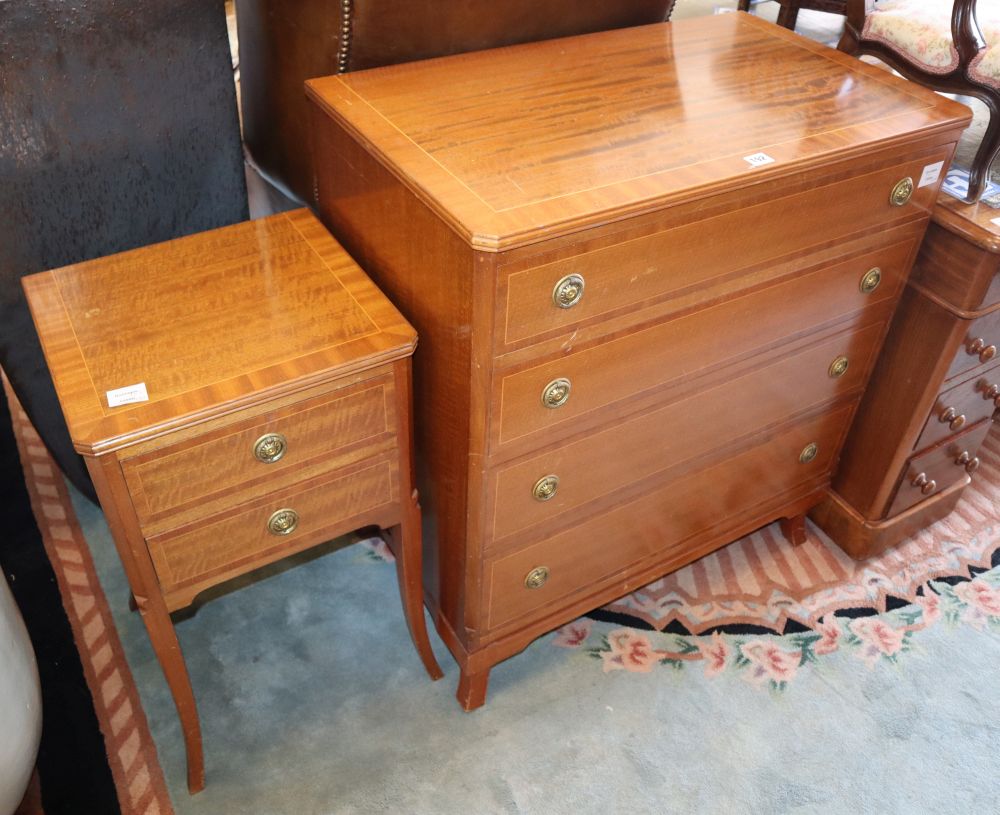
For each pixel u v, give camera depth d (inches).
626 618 71.4
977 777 61.4
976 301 60.1
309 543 52.1
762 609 72.6
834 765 61.9
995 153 59.0
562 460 54.0
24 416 86.8
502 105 52.3
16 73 54.6
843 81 57.3
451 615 62.1
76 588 71.4
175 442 42.4
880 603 73.2
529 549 57.9
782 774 61.2
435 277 46.6
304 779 59.9
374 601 72.4
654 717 64.5
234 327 47.1
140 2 56.9
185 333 46.6
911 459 70.6
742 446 64.7
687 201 45.3
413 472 53.9
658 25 64.7
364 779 60.1
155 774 59.7
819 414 67.8
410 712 64.4
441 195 43.4
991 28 64.8
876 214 55.4
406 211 46.9
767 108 53.5
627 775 60.8
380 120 50.1
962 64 63.9
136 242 66.4
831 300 58.8
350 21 54.1
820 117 52.7
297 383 43.8
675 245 47.4
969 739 63.7
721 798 59.7
